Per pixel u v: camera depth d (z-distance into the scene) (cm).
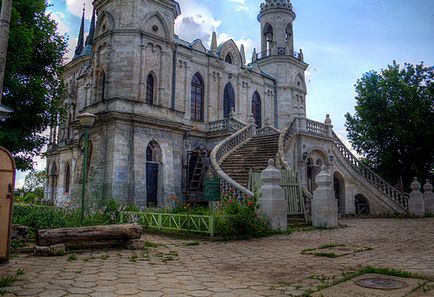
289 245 1118
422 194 2517
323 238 1287
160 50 2750
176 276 686
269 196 1428
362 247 1053
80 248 1020
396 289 559
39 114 1909
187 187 2691
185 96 3044
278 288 591
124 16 2612
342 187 2659
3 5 1113
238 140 2545
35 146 1931
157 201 2480
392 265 772
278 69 4091
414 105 2716
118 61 2559
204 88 3262
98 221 1484
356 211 2739
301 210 1753
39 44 1916
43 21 1927
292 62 4159
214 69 3353
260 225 1352
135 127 2422
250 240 1247
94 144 2483
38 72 1973
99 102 2484
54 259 875
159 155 2539
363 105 2911
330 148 2703
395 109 2773
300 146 2453
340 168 2680
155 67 2703
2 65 1081
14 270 736
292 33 4450
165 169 2512
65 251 975
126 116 2373
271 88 3991
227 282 636
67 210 1603
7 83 1667
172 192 2522
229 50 3619
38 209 1530
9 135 1739
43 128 1973
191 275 695
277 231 1404
